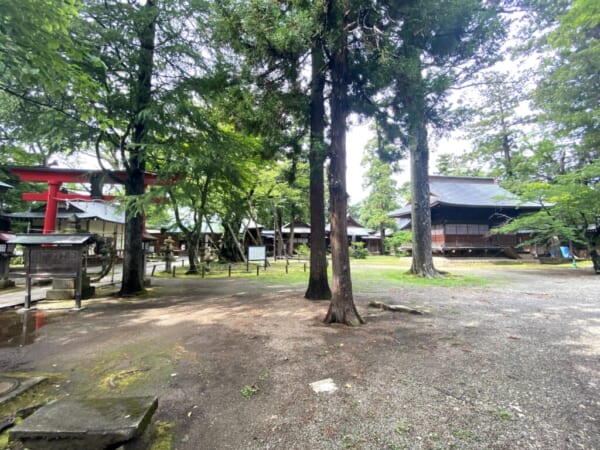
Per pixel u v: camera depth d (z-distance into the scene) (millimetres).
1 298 7555
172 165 7492
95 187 9148
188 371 3295
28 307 6445
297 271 15469
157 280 11797
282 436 2174
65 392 2846
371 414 2428
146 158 8281
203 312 6090
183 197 8969
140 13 7070
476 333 4574
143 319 5562
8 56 3756
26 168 10516
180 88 7895
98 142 8039
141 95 7781
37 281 9945
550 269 15578
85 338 4473
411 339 4301
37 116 7066
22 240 6398
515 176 22484
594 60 13227
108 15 7012
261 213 22203
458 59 5836
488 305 6641
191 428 2287
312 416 2416
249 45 5629
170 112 7871
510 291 8578
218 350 3924
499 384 2920
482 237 21625
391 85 5395
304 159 7070
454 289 8984
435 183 24047
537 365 3367
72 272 6473
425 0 4516
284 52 5297
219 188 11805
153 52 7980
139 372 3281
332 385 2930
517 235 22016
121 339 4418
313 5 4840
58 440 1840
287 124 6719
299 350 3891
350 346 4020
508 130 23797
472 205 19750
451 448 1999
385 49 4555
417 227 12273
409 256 29875
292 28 4648
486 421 2307
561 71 14586
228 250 22156
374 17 4836
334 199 5359
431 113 5934
